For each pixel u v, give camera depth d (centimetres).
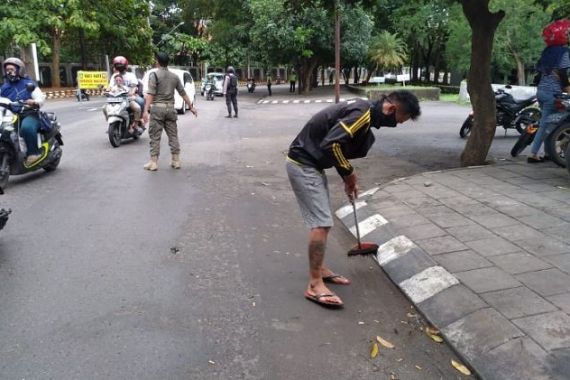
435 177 714
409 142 1137
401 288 399
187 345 317
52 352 306
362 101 355
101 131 1324
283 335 332
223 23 3556
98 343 316
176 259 452
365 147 368
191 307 365
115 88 1059
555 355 287
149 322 343
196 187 719
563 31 739
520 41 2567
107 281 405
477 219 520
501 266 404
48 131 781
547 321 321
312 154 362
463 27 2848
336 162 346
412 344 324
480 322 327
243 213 595
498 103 1165
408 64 5134
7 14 2639
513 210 546
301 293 391
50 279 407
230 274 423
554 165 782
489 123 797
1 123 677
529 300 348
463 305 350
